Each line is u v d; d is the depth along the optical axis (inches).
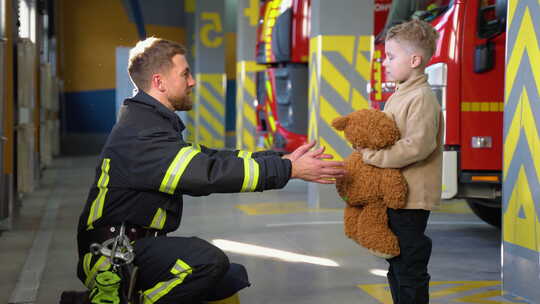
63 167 560.7
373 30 307.1
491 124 202.7
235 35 953.5
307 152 108.1
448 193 203.3
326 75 305.6
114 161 105.7
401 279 117.0
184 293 104.7
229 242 227.3
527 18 141.1
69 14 787.4
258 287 167.3
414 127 112.2
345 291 163.0
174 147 104.1
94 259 106.0
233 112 955.3
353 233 120.2
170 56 111.7
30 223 272.4
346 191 115.9
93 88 796.6
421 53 116.5
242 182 102.7
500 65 201.5
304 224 264.1
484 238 234.2
